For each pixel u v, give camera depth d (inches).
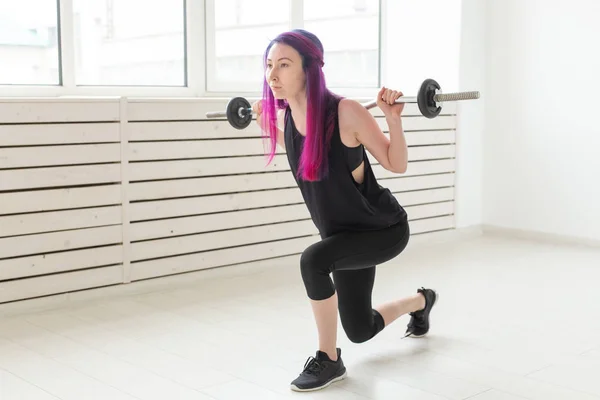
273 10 207.6
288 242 195.3
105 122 161.8
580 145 218.8
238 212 184.9
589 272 186.9
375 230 113.9
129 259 167.5
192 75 192.2
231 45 199.0
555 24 221.3
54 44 170.7
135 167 167.0
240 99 122.6
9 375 118.8
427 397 110.3
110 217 164.1
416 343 133.9
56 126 155.0
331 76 227.3
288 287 174.6
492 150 236.7
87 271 161.5
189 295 167.8
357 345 132.8
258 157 187.0
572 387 114.1
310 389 112.3
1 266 150.5
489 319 147.9
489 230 239.3
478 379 117.2
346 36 229.3
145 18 185.0
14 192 151.3
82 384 115.0
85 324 146.3
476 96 107.4
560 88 221.5
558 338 136.7
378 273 186.9
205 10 192.2
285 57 108.2
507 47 231.1
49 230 156.0
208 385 114.8
